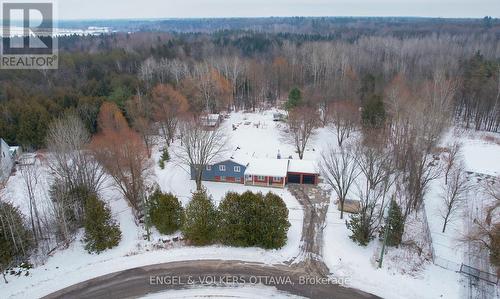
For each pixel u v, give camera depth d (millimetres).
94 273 34844
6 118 64188
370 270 34719
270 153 61125
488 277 33688
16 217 36125
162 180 52781
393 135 57938
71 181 42469
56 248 38125
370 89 81625
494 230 34594
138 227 41344
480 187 48625
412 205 43969
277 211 37594
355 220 38312
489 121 77938
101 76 93375
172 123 66625
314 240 39125
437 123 55250
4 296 32219
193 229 37875
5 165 51875
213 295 32031
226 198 39062
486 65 85312
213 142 55906
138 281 33781
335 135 67750
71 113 61531
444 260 35281
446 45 140250
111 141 44812
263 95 94250
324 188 50000
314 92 79438
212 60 99188
